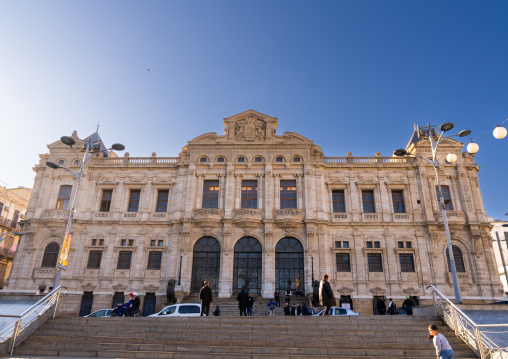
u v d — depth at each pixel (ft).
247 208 134.82
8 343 56.54
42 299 66.23
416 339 59.26
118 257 134.00
